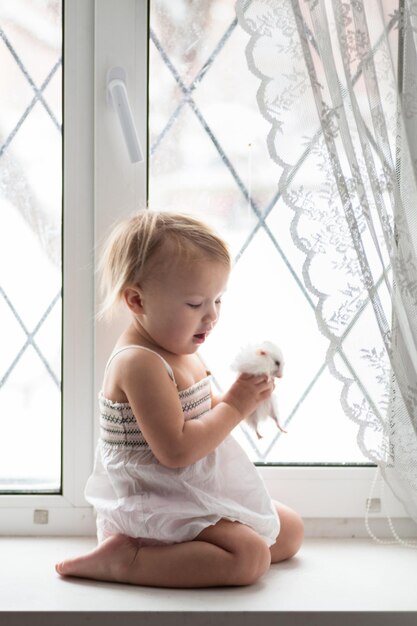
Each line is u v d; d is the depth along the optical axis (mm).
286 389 1352
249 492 1226
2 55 1300
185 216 1218
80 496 1347
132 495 1190
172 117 1303
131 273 1182
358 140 1130
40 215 1326
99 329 1314
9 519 1346
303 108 1130
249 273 1332
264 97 1130
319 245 1139
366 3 1143
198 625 1051
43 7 1290
